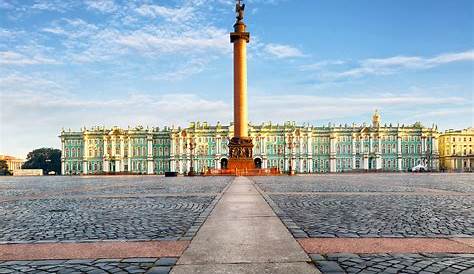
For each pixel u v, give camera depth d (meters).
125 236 10.41
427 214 14.12
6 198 23.09
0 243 9.70
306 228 11.20
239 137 69.94
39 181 60.66
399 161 142.62
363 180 48.75
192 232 10.73
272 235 10.08
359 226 11.54
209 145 141.00
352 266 7.35
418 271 7.04
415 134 143.88
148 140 143.38
